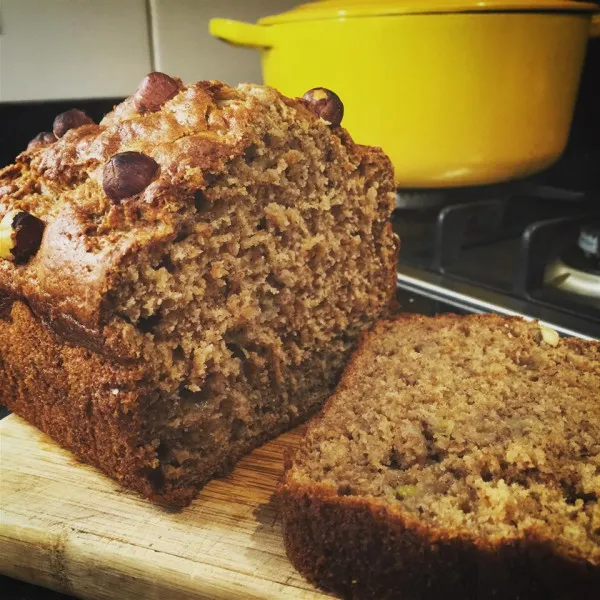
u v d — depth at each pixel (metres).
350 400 0.27
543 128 0.38
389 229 0.31
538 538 0.19
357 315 0.31
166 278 0.23
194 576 0.21
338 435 0.25
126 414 0.23
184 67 0.44
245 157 0.25
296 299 0.28
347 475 0.23
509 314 0.34
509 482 0.22
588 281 0.36
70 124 0.28
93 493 0.25
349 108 0.37
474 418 0.25
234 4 0.44
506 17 0.34
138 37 0.42
